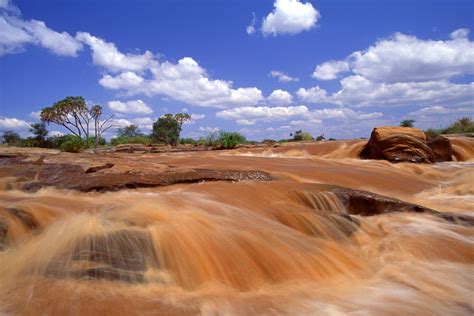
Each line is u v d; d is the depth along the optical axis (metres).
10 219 4.97
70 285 3.75
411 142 17.25
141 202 6.31
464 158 19.06
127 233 4.60
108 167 9.55
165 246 4.56
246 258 4.63
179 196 6.95
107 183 7.89
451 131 31.17
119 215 5.33
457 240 5.70
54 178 8.67
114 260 4.16
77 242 4.42
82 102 48.03
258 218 5.98
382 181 10.94
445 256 5.21
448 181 12.04
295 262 4.71
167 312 3.43
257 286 4.25
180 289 4.03
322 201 7.18
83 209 5.78
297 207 6.64
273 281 4.38
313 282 4.39
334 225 5.96
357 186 10.17
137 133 68.12
